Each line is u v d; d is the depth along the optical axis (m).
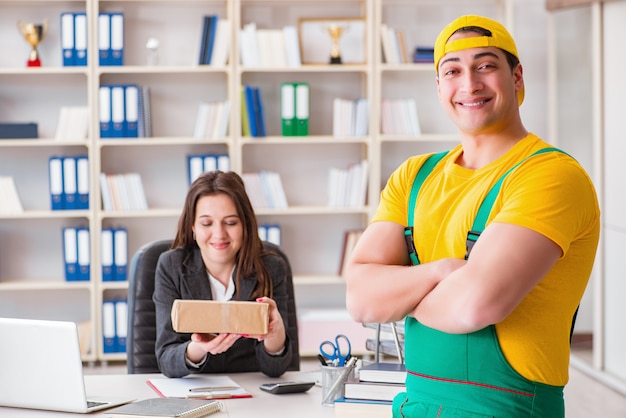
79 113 5.83
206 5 6.05
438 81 1.99
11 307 6.07
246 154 6.17
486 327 1.82
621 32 5.07
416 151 6.28
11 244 6.07
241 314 2.34
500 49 1.92
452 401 1.85
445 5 6.18
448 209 1.95
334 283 6.28
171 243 3.17
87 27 5.74
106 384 2.70
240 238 2.86
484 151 1.95
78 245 5.80
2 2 5.93
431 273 1.88
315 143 6.21
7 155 6.02
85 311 6.13
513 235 1.79
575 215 1.82
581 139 5.60
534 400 1.80
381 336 2.65
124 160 6.09
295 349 3.08
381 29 5.93
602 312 5.38
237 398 2.52
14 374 2.38
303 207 6.14
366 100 5.94
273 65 5.88
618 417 4.57
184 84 6.09
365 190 5.98
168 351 2.75
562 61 5.80
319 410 2.39
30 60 5.80
